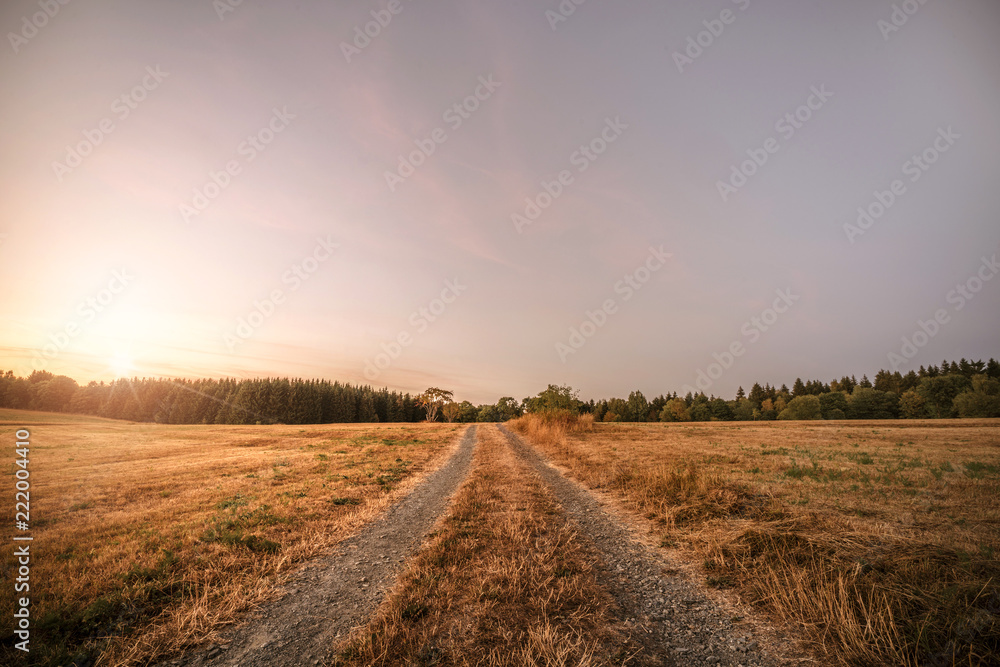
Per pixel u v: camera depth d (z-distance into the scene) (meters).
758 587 4.86
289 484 12.37
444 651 3.83
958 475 9.88
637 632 4.15
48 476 13.97
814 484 9.56
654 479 10.45
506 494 10.63
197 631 4.42
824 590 4.27
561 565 5.87
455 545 6.79
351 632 4.34
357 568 6.20
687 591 5.03
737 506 8.07
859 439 21.59
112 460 18.11
